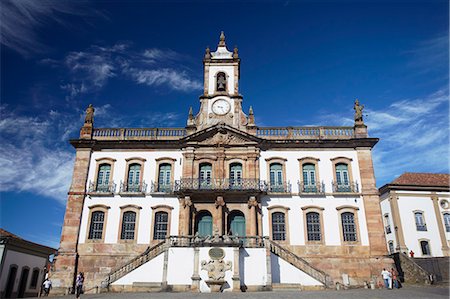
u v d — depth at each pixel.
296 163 31.42
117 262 28.61
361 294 20.80
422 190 39.38
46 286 27.08
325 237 29.16
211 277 24.28
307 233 29.34
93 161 31.73
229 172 31.25
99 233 29.58
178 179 31.12
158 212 30.08
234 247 24.97
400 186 39.19
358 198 30.16
